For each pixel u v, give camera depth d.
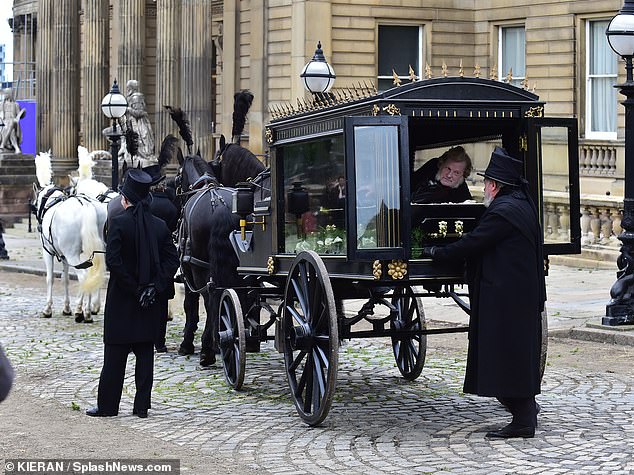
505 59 38.22
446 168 13.13
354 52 37.53
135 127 40.91
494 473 10.23
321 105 13.42
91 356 18.03
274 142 13.80
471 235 11.52
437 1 38.22
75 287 29.88
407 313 15.15
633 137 18.55
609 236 28.23
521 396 11.40
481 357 11.50
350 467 10.62
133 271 13.06
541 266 11.73
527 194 11.80
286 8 37.81
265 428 12.50
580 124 35.72
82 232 21.50
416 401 13.84
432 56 38.28
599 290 23.50
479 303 11.57
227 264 15.28
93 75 46.62
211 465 10.79
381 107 11.83
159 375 16.16
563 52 36.06
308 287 12.56
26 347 19.05
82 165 22.66
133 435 12.27
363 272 11.97
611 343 17.86
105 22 46.94
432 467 10.52
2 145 50.59
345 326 12.66
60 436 12.22
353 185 11.58
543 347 12.79
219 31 46.09
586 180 34.91
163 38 41.66
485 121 12.62
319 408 12.27
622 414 12.68
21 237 45.75
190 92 40.47
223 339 14.82
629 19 18.30
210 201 16.16
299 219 13.34
